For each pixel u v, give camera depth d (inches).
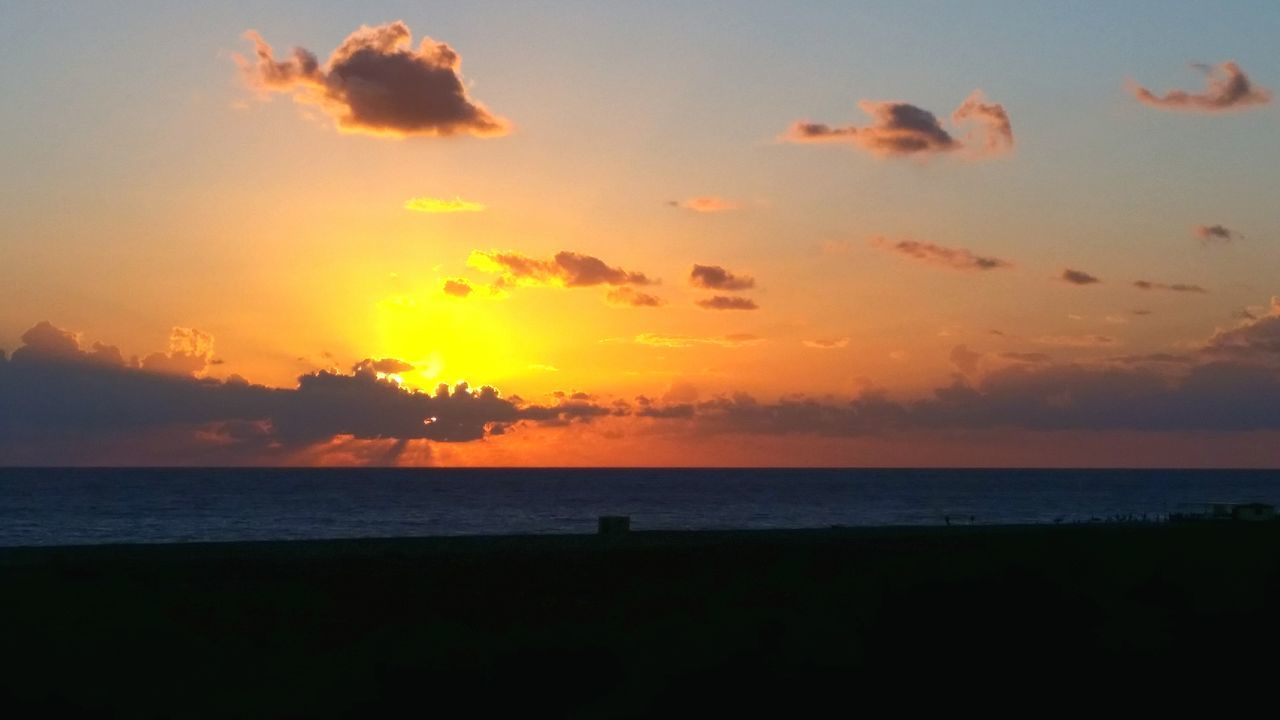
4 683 867.4
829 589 1306.6
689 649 960.3
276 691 872.3
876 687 843.4
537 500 6392.7
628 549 1663.4
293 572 1354.6
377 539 1961.1
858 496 7199.8
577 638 1023.6
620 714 793.6
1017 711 802.2
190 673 922.1
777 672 878.4
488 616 1185.4
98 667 928.3
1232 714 803.4
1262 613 1151.0
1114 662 920.3
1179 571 1459.2
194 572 1334.9
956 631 954.7
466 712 819.4
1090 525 2556.6
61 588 1219.2
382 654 982.4
